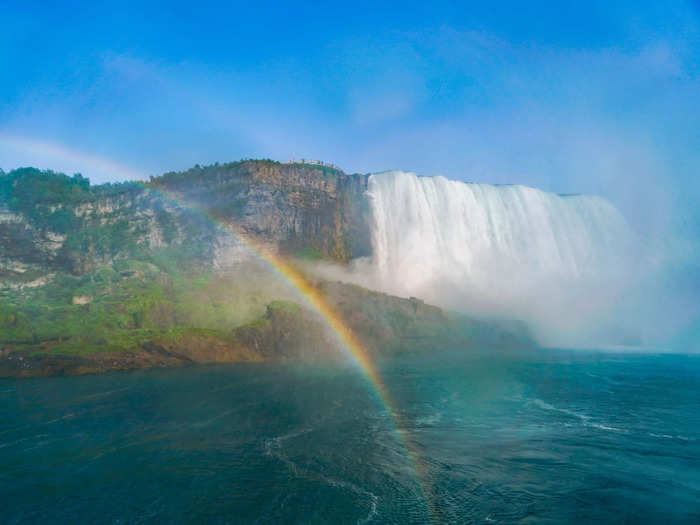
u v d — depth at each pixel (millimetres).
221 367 54281
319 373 49000
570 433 25391
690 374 47594
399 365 56625
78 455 22188
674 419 28297
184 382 43250
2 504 16938
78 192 106250
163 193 100375
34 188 100688
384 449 22844
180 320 69438
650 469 19828
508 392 37719
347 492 17641
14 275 90688
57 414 30500
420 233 95438
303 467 20391
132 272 82125
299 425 27453
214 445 23672
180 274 89062
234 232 93938
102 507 16594
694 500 16734
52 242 96812
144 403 33688
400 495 17344
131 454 22297
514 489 17828
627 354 69438
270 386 40625
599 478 18828
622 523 15039
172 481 18875
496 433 25531
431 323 75625
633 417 28891
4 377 48594
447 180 100312
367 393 37281
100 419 29062
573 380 43875
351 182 100375
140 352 56531
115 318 64375
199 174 101812
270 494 17516
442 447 23125
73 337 58312
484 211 102125
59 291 82688
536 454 21859
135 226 98750
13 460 21531
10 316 59344
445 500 16891
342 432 25922
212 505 16609
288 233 96562
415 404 33188
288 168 97562
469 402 33812
